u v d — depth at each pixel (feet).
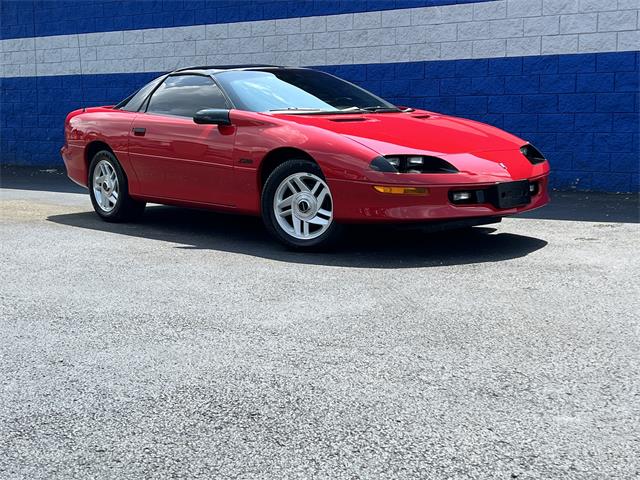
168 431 8.93
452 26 32.71
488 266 16.84
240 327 12.75
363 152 17.49
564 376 10.25
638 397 9.53
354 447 8.40
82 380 10.56
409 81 34.06
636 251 18.19
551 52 30.60
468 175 17.42
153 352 11.62
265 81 21.40
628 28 29.01
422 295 14.51
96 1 44.37
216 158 20.16
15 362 11.34
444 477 7.72
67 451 8.50
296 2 36.88
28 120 48.26
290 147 18.56
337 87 22.33
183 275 16.56
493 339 11.81
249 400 9.73
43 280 16.30
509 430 8.70
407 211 17.24
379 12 34.47
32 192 33.22
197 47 40.68
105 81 44.68
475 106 32.55
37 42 47.21
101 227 23.11
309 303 14.12
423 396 9.70
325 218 18.52
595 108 29.96
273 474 7.88
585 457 8.06
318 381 10.29
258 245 20.02
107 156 23.56
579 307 13.46
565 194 29.58
